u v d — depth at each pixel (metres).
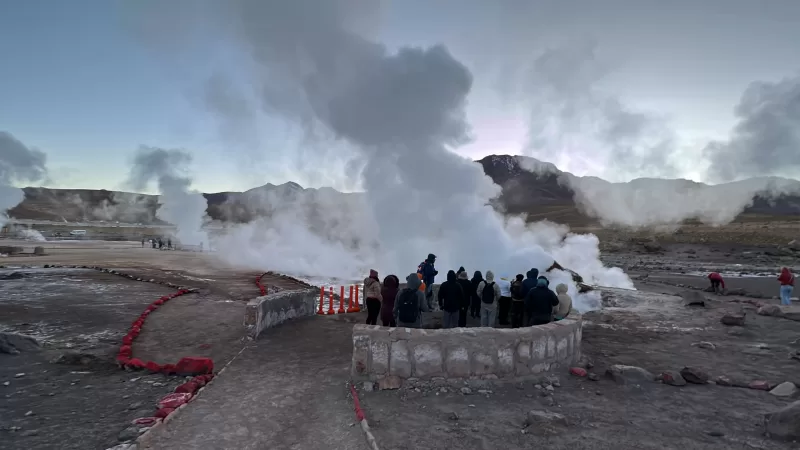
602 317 14.57
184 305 15.61
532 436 5.76
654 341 11.48
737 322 13.46
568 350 8.67
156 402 6.96
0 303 14.37
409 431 5.91
